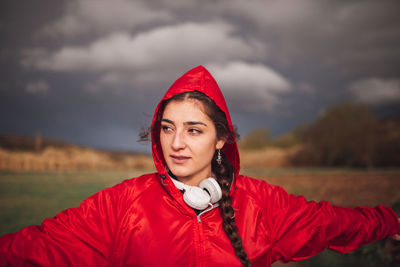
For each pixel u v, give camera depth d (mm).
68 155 14164
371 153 15836
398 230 1779
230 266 1461
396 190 6828
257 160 19281
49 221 1459
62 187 7488
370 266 3141
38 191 6887
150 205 1531
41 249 1356
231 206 1509
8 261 1303
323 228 1664
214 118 1470
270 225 1657
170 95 1546
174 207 1542
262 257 1528
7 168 11094
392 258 3176
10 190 6906
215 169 1646
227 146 1828
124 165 14703
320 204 1809
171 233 1467
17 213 4863
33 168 11906
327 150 18328
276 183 8656
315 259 3480
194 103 1433
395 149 15828
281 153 20219
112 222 1502
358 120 17859
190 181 1599
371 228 1729
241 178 1825
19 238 1372
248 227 1567
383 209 1825
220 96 1595
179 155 1431
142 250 1427
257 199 1684
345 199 6047
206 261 1460
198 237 1490
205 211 1544
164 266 1410
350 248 1726
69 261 1370
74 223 1463
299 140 22938
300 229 1665
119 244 1454
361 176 10367
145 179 1687
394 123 18078
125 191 1593
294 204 1747
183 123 1429
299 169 14914
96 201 1555
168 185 1540
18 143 16484
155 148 1604
